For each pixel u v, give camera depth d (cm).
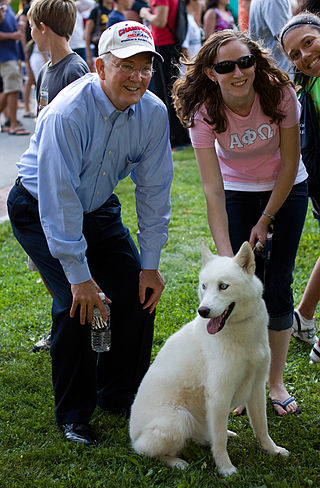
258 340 309
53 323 336
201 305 294
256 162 349
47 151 297
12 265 616
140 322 356
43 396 385
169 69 973
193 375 314
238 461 322
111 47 287
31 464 318
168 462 314
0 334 473
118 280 350
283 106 328
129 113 309
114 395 369
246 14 732
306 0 408
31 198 330
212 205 342
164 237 346
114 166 324
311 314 438
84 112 299
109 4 1097
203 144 341
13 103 1171
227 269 298
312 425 351
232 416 368
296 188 359
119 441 337
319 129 393
